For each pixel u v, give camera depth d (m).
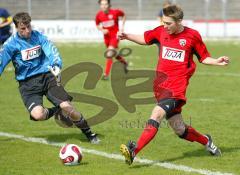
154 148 17.94
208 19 81.81
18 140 19.20
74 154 15.63
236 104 27.39
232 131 20.84
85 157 16.64
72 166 15.58
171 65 15.53
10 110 25.73
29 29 16.97
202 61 15.81
